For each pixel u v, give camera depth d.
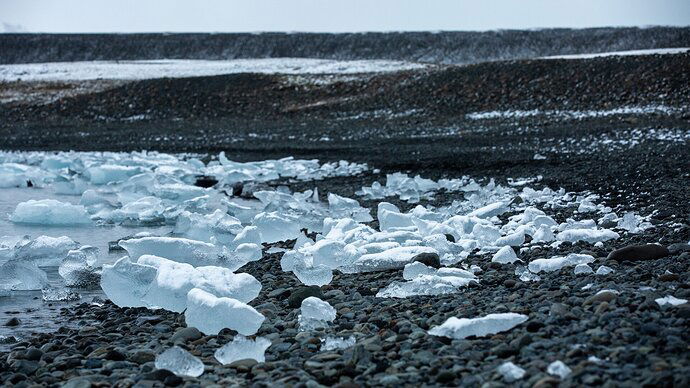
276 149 19.88
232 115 32.72
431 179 13.10
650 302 4.04
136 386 3.60
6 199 12.45
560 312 4.14
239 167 15.28
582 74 28.16
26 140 24.94
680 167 11.74
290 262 6.32
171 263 5.80
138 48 75.81
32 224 9.94
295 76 37.66
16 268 6.39
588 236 6.96
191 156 18.94
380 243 6.82
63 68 58.69
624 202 9.22
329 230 8.17
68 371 4.00
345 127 26.28
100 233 9.34
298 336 4.33
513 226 8.03
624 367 3.15
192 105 34.22
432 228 7.64
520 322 4.03
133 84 36.94
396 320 4.48
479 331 3.97
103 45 76.12
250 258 7.05
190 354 3.85
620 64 28.31
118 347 4.42
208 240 8.34
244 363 3.89
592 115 23.80
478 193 10.69
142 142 23.56
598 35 70.56
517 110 26.52
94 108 34.84
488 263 6.21
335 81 35.31
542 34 72.31
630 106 24.91
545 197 10.00
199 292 4.85
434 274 5.72
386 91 31.78
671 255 5.82
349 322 4.62
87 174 14.38
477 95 28.67
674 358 3.22
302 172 14.72
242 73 37.97
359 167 15.05
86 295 6.21
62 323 5.33
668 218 7.78
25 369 4.11
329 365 3.68
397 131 24.00
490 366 3.45
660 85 26.08
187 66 58.03
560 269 5.70
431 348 3.86
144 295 5.60
